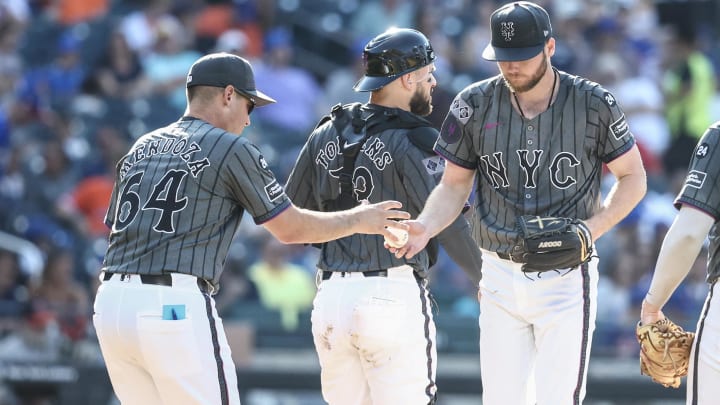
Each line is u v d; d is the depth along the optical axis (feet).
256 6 184.75
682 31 181.37
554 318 61.41
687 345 60.13
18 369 109.50
